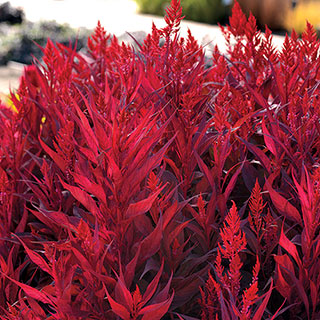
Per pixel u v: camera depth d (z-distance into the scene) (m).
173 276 1.53
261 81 2.06
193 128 1.66
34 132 2.16
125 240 1.46
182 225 1.47
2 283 1.65
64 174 1.87
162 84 1.86
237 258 1.27
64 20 13.59
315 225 1.38
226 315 1.22
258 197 1.48
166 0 15.12
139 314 1.33
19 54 10.73
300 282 1.44
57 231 1.77
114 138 1.32
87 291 1.38
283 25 13.28
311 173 1.64
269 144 1.64
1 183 1.74
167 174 1.64
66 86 2.02
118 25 12.80
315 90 1.86
